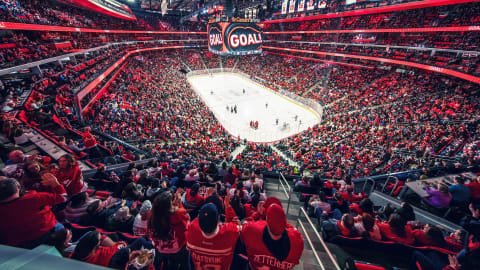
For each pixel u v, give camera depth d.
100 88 24.97
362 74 40.75
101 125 17.83
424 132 20.23
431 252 3.95
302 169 15.94
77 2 33.69
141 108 26.06
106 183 7.24
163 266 3.44
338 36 47.78
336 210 5.80
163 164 9.92
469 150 15.21
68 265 1.14
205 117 31.25
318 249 4.54
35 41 22.70
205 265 2.60
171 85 40.81
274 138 28.22
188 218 3.18
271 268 2.51
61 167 4.88
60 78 19.02
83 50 28.34
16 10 21.34
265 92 45.44
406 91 30.67
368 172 14.12
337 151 20.77
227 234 2.49
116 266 2.99
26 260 1.12
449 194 5.81
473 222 4.03
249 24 32.56
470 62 26.58
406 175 9.17
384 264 4.06
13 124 8.75
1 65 15.11
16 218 3.04
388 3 35.78
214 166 9.86
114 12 44.09
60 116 13.94
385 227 4.26
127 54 43.97
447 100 25.06
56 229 3.52
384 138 21.00
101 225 4.52
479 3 29.08
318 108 33.94
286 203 7.48
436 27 29.56
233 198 4.73
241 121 32.53
